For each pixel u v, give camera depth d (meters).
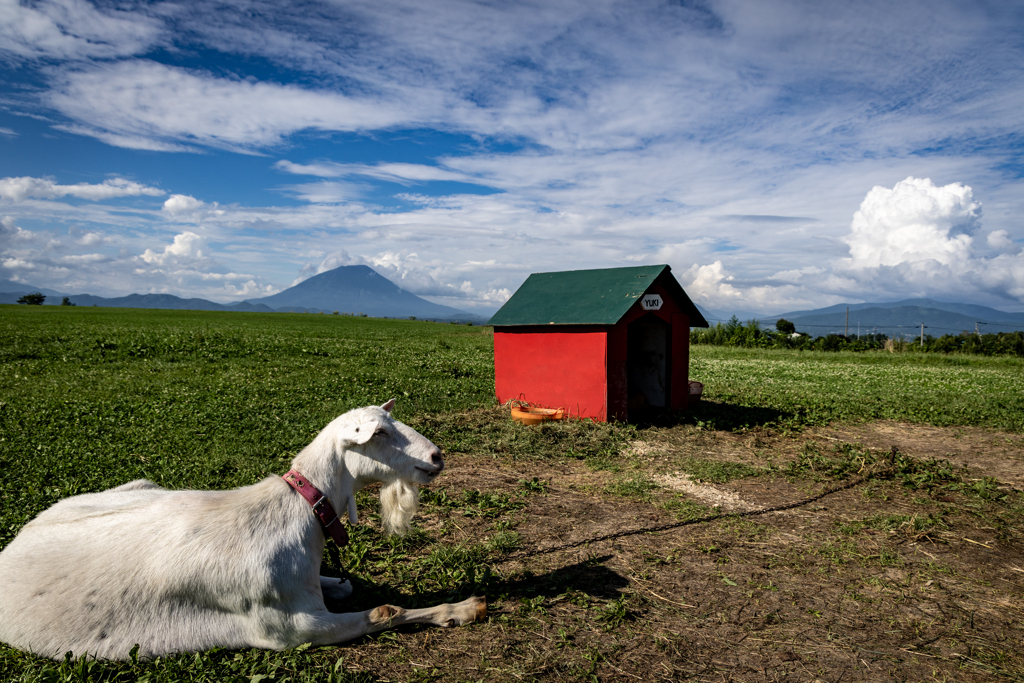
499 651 3.62
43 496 5.59
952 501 6.87
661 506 6.47
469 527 5.73
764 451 9.20
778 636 3.95
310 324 47.06
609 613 4.11
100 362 16.59
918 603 4.45
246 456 7.45
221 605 3.34
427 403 11.81
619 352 10.72
